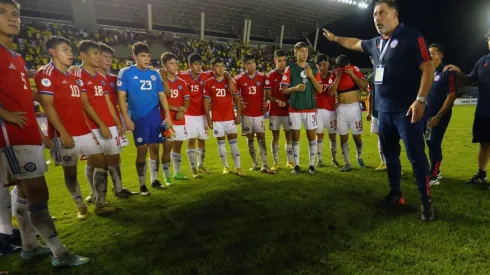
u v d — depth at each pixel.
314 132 4.65
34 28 15.29
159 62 19.03
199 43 21.44
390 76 2.86
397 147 3.24
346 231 2.63
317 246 2.39
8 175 2.12
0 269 2.27
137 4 19.67
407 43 2.70
